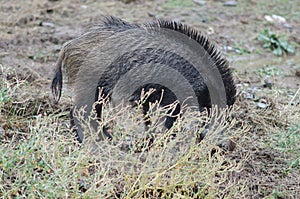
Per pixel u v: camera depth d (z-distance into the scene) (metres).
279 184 12.30
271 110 16.00
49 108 14.77
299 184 12.41
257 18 27.19
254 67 21.39
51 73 18.08
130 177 10.46
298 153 13.44
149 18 25.48
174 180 10.28
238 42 24.17
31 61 19.31
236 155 13.05
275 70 21.11
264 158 13.41
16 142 12.76
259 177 12.48
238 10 27.88
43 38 21.53
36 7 24.91
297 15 28.45
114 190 10.64
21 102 13.84
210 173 10.74
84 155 10.23
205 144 11.16
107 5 26.66
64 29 23.17
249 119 15.22
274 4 29.44
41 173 10.26
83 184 10.41
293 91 18.75
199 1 28.16
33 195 9.52
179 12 26.67
